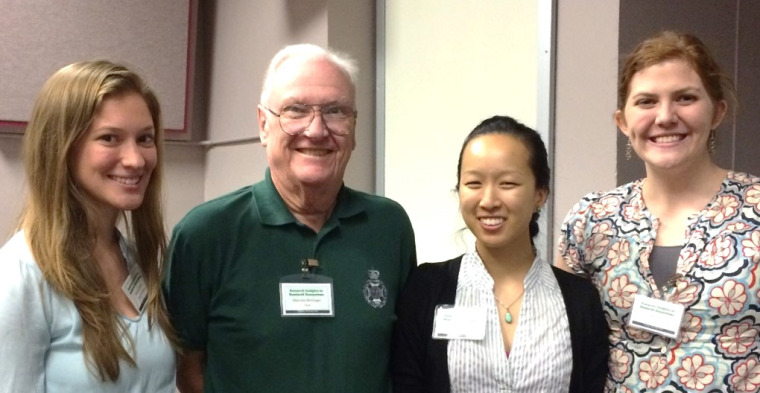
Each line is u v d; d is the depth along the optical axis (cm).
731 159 314
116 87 149
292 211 179
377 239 183
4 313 134
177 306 175
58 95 145
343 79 176
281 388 166
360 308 173
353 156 344
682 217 166
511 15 276
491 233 161
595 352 168
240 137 397
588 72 244
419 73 324
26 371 136
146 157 157
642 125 163
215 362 173
